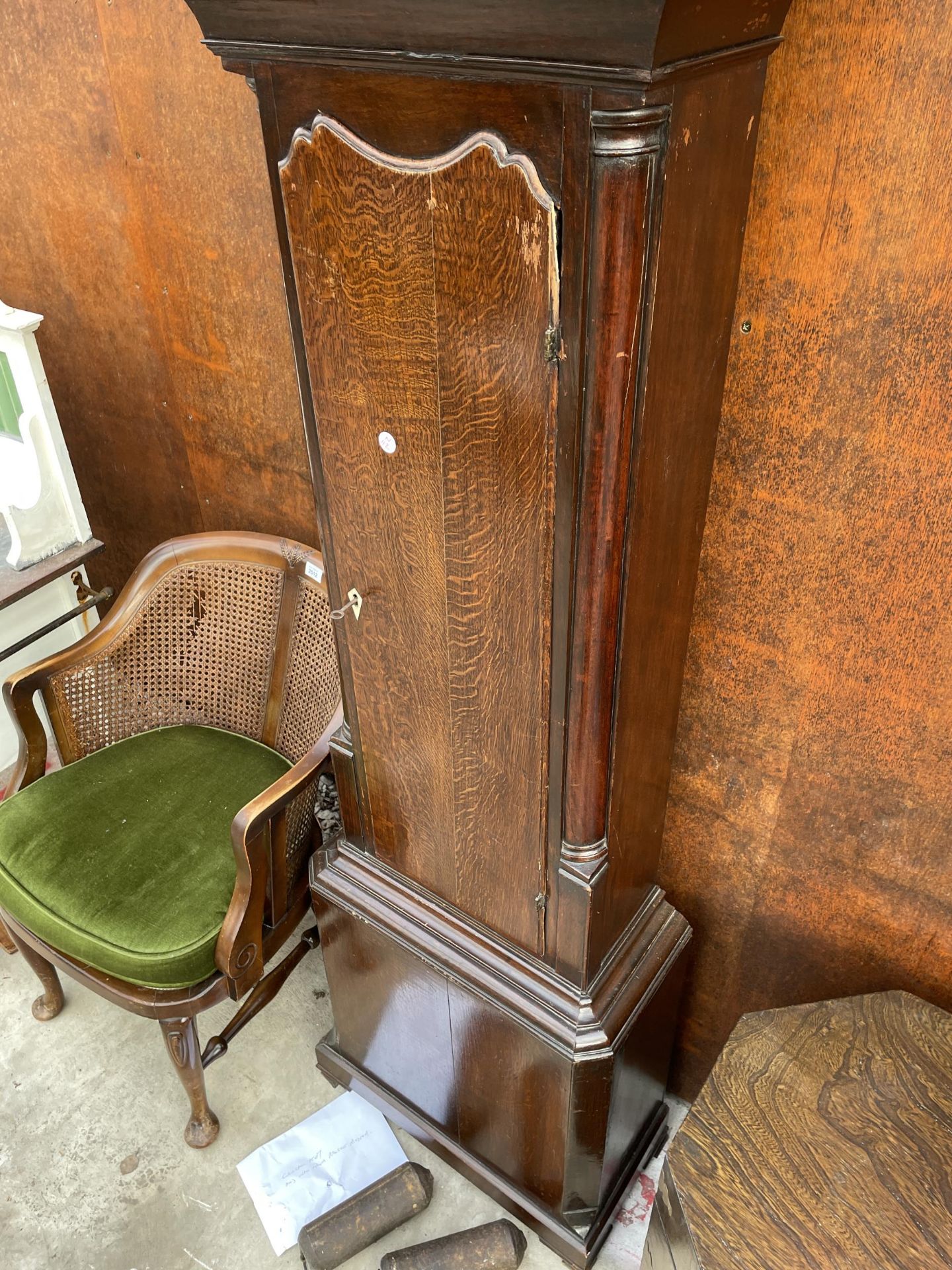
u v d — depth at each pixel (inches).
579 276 32.0
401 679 49.8
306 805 67.8
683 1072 72.1
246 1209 67.1
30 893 64.0
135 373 79.1
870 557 44.8
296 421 71.4
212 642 74.6
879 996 53.4
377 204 36.0
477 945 56.2
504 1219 64.1
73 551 83.0
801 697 50.8
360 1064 72.4
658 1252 50.6
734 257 38.7
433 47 30.9
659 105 28.9
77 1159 70.2
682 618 47.9
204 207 64.8
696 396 40.1
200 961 60.9
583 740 43.5
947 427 40.0
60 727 73.3
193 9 36.0
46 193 73.1
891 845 51.6
